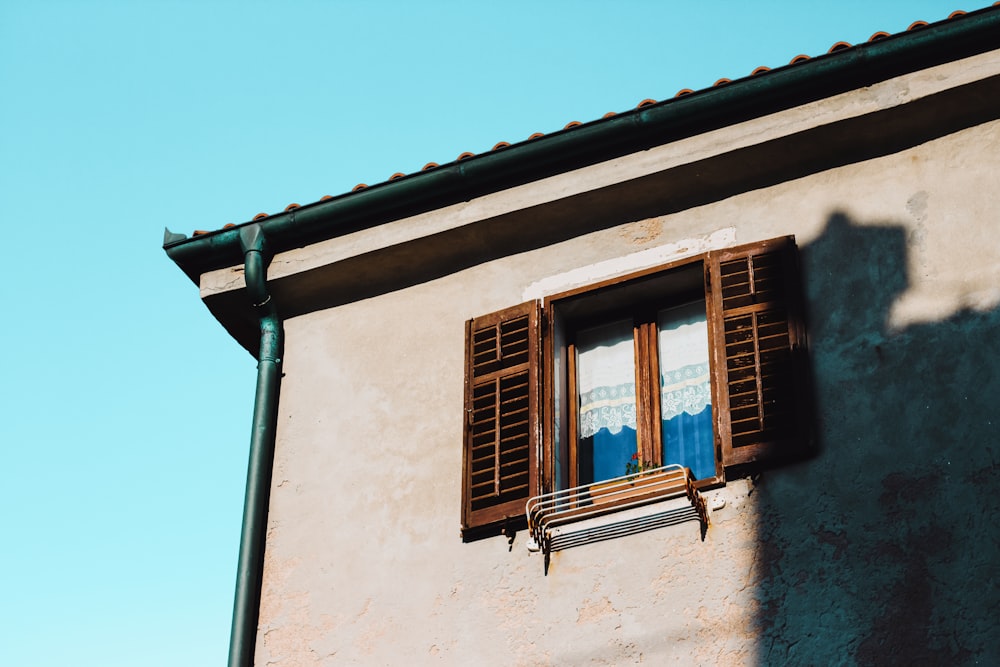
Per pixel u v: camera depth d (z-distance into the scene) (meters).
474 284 10.55
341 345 10.80
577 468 9.73
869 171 9.64
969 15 9.38
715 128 9.97
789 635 8.22
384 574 9.58
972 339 8.73
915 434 8.57
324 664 9.38
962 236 9.12
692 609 8.52
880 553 8.26
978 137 9.44
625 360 10.00
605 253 10.18
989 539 8.05
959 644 7.82
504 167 10.35
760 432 8.90
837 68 9.62
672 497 8.90
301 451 10.42
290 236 10.99
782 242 9.52
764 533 8.59
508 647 8.89
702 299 9.96
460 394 10.13
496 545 9.32
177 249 11.14
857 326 9.09
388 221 10.79
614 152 10.20
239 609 9.73
